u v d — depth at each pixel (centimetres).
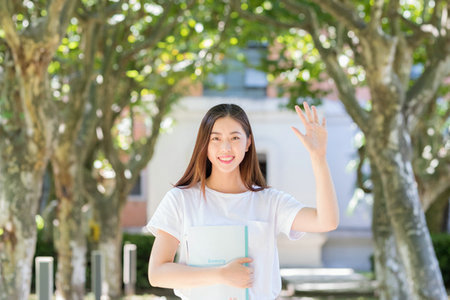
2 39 693
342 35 919
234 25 1099
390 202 766
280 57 1204
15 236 680
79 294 983
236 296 248
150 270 258
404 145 775
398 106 767
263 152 1822
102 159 1474
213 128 262
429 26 824
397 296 847
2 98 696
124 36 1048
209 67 1159
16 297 679
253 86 1883
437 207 1559
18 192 681
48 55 644
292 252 1692
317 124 258
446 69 812
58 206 973
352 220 2036
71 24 1039
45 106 671
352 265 1716
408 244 746
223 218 261
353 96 823
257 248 259
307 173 1802
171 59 1189
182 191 268
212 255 250
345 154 2006
